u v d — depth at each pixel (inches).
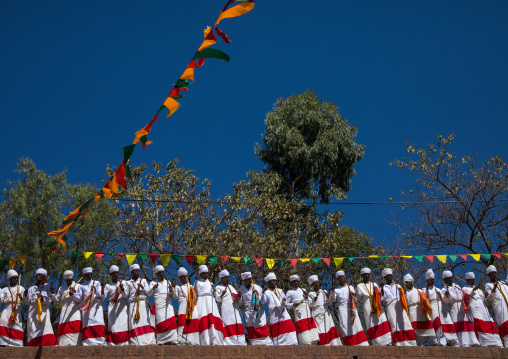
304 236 1063.0
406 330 607.2
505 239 944.3
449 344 623.5
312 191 1267.2
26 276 855.7
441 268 946.1
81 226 913.5
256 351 553.0
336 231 1068.5
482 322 623.5
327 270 1034.7
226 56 448.5
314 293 616.7
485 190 972.6
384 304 618.2
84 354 533.6
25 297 582.2
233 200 1002.1
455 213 971.9
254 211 1015.6
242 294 613.0
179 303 603.5
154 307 598.9
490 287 644.7
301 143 1263.5
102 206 943.0
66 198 924.6
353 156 1285.7
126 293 587.5
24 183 908.0
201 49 445.4
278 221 1040.8
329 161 1254.3
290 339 595.2
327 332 607.2
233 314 604.7
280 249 968.9
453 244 965.8
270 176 1240.2
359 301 636.1
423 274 961.5
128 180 995.9
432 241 971.9
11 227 882.8
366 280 631.2
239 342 597.0
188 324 587.8
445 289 638.5
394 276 956.0
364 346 568.7
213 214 994.1
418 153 1002.1
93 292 579.8
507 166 984.3
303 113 1299.2
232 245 949.8
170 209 976.9
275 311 604.4
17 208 877.2
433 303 625.0
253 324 599.8
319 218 1119.0
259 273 956.6
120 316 582.2
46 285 589.9
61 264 871.7
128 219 957.8
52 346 535.2
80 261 890.1
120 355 535.8
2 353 527.8
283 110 1322.6
